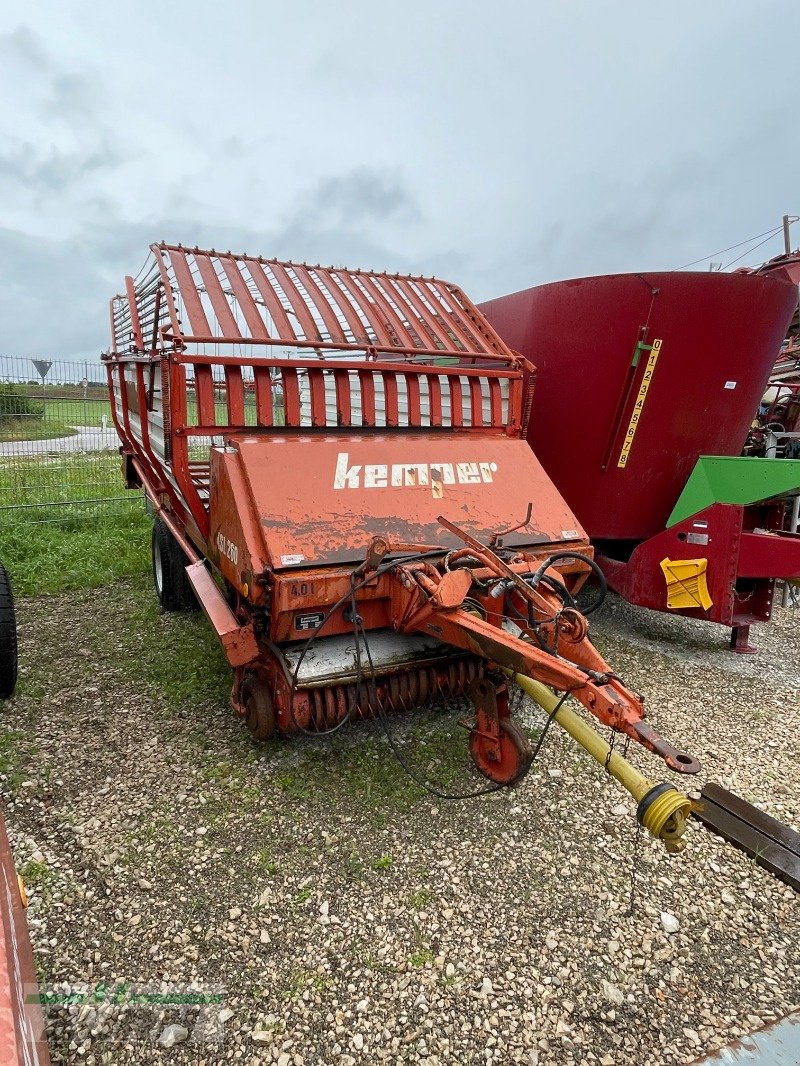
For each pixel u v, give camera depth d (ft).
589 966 8.48
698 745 13.61
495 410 15.80
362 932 8.89
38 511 31.89
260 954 8.54
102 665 16.42
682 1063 7.32
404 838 10.61
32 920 8.93
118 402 23.61
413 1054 7.38
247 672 12.78
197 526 14.15
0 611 13.88
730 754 13.30
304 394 13.94
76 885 9.56
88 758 12.55
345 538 11.85
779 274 30.73
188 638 18.02
